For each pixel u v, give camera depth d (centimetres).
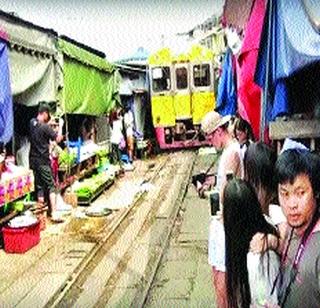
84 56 1441
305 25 481
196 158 2136
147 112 2608
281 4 518
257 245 264
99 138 1892
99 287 735
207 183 588
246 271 267
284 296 244
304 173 240
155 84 2459
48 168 1084
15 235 881
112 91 1883
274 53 551
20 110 1160
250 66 641
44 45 1104
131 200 1348
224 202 274
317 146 591
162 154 2452
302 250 240
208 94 2458
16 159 1152
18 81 955
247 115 684
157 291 712
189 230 1026
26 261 845
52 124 1158
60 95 1209
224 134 485
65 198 1263
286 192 244
